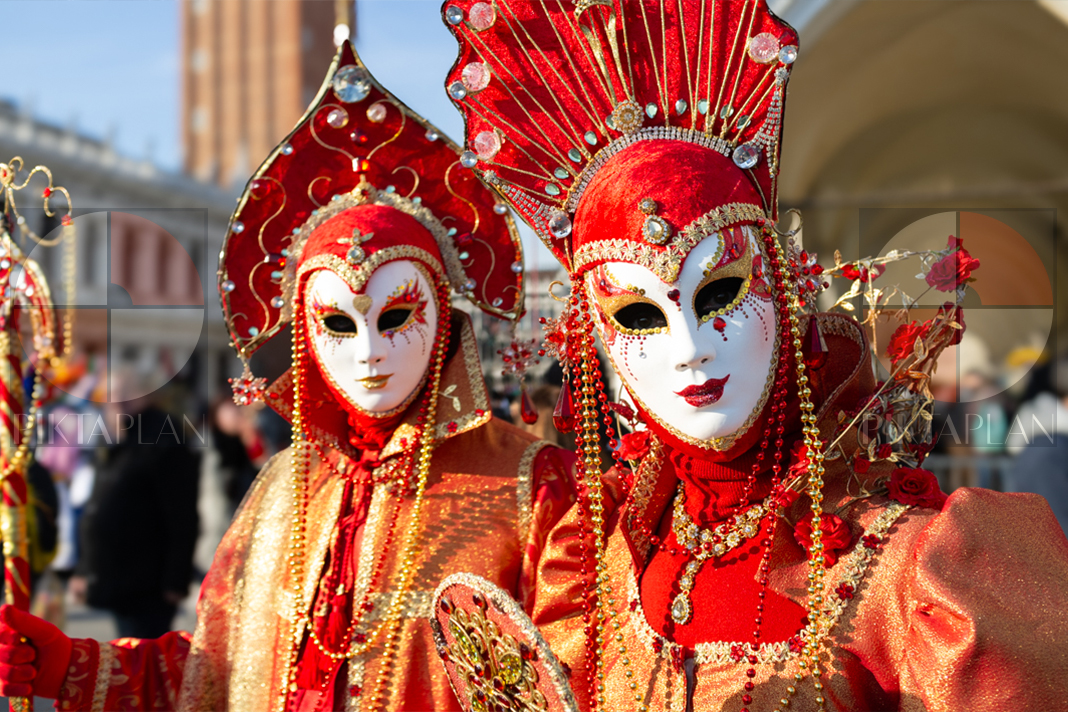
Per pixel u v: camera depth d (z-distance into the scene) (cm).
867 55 592
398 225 177
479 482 179
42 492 326
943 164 704
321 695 168
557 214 142
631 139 138
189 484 367
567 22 142
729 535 131
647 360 125
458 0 146
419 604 169
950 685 100
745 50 134
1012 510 112
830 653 116
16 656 172
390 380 173
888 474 127
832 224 651
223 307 194
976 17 561
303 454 185
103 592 354
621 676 132
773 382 126
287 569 186
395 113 191
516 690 121
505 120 146
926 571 107
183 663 193
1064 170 677
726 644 123
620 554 144
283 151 191
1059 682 97
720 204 123
